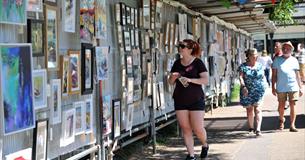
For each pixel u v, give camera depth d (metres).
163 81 9.66
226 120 13.26
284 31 37.91
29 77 4.53
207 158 8.27
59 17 5.34
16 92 4.34
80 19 5.88
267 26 21.08
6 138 4.34
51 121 5.15
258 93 10.52
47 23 5.00
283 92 10.90
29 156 4.68
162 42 9.56
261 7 13.16
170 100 10.13
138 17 8.10
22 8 4.44
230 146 9.42
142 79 8.25
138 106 8.11
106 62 6.46
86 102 6.09
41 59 4.93
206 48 13.73
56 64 5.23
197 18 12.36
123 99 7.37
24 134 4.65
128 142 7.68
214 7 12.17
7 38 4.32
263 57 23.11
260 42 37.59
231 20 17.02
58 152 5.43
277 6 13.30
